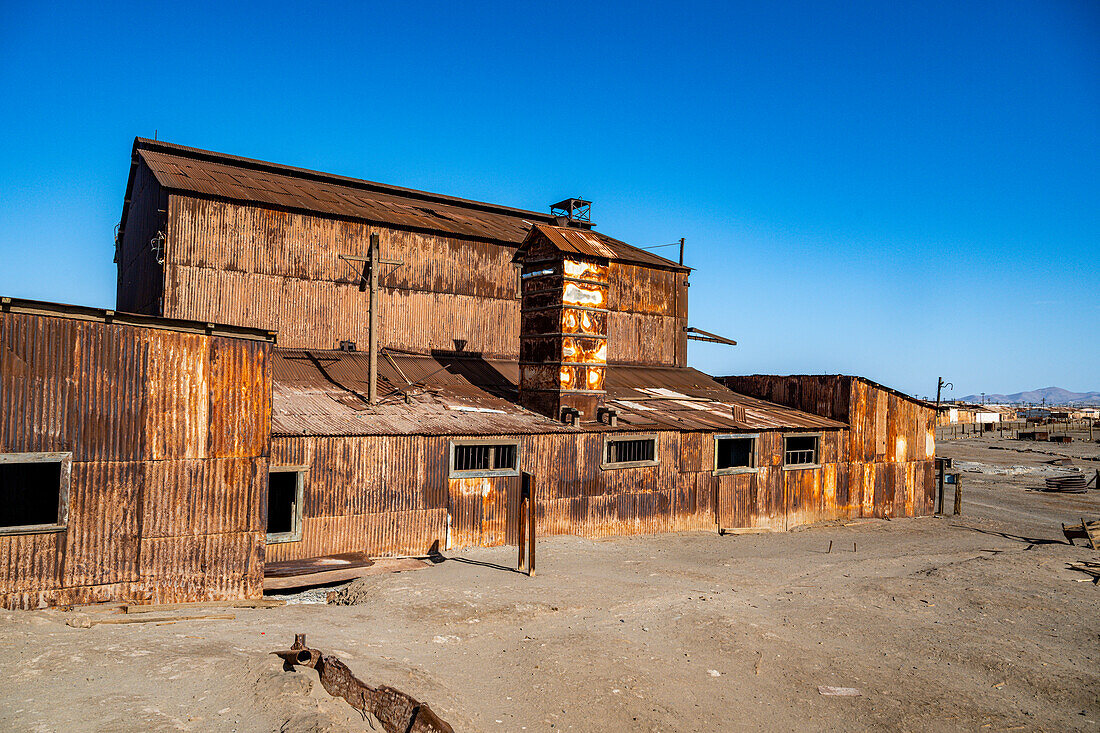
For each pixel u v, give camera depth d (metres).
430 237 27.98
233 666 8.29
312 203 26.48
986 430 92.56
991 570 18.81
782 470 25.81
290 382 21.16
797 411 29.50
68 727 6.31
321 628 11.27
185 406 12.69
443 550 18.23
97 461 11.81
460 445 18.70
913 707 10.11
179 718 6.80
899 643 12.77
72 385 11.62
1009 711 10.17
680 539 22.09
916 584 17.08
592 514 21.17
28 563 11.21
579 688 9.78
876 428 29.08
